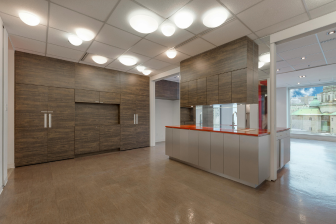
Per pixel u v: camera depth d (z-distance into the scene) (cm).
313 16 244
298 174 315
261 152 261
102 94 506
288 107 843
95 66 495
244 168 269
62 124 431
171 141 424
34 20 241
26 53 385
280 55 401
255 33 296
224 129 336
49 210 199
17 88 373
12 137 365
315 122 764
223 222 175
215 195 235
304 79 662
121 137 545
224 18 238
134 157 455
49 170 347
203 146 338
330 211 194
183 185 270
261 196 231
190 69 421
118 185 271
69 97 445
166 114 762
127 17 250
